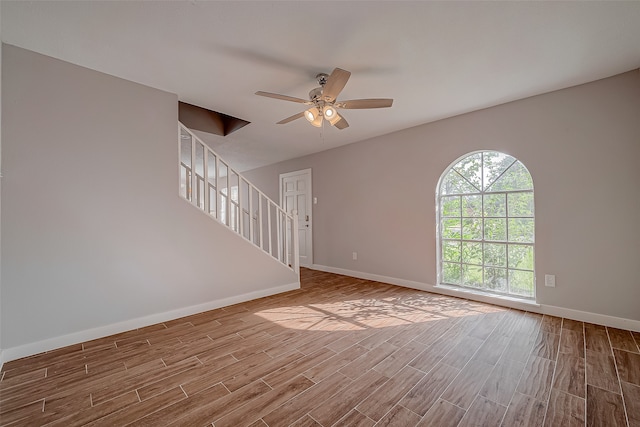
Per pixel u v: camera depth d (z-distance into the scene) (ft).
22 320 6.62
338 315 9.28
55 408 4.85
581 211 8.46
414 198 12.48
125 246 8.12
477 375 5.75
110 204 7.86
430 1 5.21
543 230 9.14
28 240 6.70
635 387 5.30
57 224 7.07
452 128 11.18
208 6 5.29
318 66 7.46
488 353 6.64
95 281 7.62
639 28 5.92
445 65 7.43
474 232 11.12
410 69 7.62
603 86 8.11
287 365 6.20
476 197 11.05
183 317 9.17
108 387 5.44
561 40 6.37
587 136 8.34
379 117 11.21
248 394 5.20
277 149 16.43
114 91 7.94
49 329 6.95
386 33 6.14
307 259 17.98
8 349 6.42
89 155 7.53
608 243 8.05
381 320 8.80
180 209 9.20
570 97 8.63
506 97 9.39
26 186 6.66
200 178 10.70
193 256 9.48
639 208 7.61
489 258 10.74
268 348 7.00
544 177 9.09
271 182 20.72
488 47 6.65
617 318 7.93
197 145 15.40
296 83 8.41
